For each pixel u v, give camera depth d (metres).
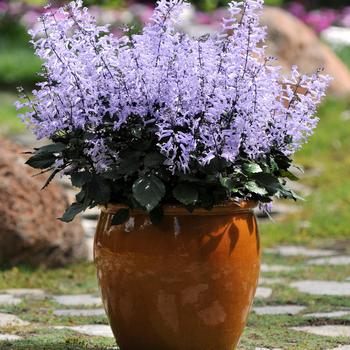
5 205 9.99
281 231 12.97
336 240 12.66
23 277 9.68
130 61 5.55
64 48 5.59
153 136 5.44
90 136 5.40
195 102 5.40
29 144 16.53
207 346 5.51
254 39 5.61
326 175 16.39
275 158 5.80
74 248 10.52
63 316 7.69
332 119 20.14
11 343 6.42
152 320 5.45
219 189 5.37
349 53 32.88
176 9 5.57
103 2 28.30
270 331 6.96
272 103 5.67
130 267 5.44
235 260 5.47
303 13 34.66
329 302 8.28
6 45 30.95
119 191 5.50
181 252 5.36
